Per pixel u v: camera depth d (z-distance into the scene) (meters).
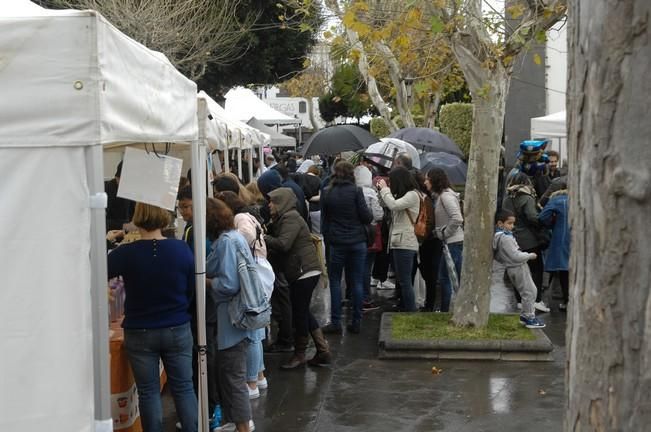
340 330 9.65
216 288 5.61
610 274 1.96
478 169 8.69
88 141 3.29
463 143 23.27
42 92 3.26
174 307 5.05
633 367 1.93
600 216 1.97
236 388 5.82
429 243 10.18
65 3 16.50
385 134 29.72
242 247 5.66
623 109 1.92
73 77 3.27
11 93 3.24
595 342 2.00
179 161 4.70
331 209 9.39
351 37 12.54
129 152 4.62
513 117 20.73
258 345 7.23
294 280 7.96
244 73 23.94
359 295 9.55
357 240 9.40
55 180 3.30
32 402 3.29
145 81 4.10
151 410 4.98
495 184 8.77
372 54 15.66
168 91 4.66
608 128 1.95
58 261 3.30
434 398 7.18
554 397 7.16
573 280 2.11
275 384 7.66
